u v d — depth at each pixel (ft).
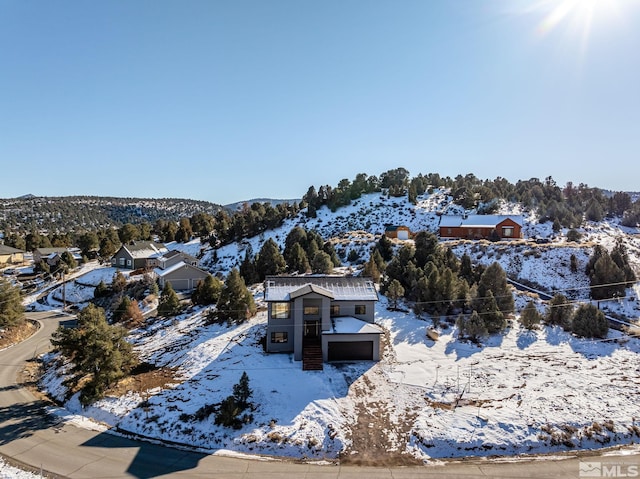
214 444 76.84
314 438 76.84
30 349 146.30
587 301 139.44
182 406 86.69
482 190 346.33
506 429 77.20
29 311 208.95
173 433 79.82
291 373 97.14
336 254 204.44
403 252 159.12
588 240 232.73
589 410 81.51
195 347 113.60
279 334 108.68
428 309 129.08
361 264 195.83
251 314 130.72
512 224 246.88
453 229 259.39
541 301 135.85
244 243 307.99
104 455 73.26
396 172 407.64
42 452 74.33
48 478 65.77
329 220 334.85
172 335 128.67
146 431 81.25
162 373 102.78
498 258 178.60
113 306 186.80
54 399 100.73
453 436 75.97
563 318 119.85
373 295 115.34
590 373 94.63
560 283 155.74
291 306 108.27
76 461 71.20
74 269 275.80
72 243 403.34
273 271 185.47
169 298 156.15
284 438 76.69
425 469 68.59
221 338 117.29
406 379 94.48
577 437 75.36
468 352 106.42
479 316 114.73
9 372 121.70
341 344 104.22
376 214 335.06
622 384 89.76
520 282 161.58
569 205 346.74
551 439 74.90
